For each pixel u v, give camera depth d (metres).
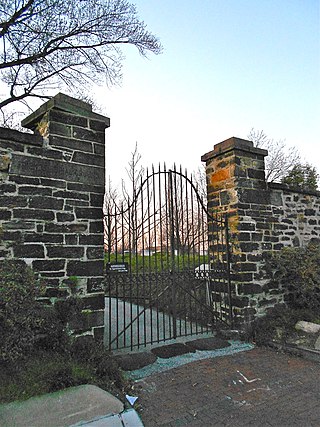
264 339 5.17
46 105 4.30
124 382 3.61
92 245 4.34
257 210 5.96
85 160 4.44
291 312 5.77
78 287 4.15
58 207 4.12
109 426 2.80
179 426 2.89
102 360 3.71
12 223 3.77
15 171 3.87
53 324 3.71
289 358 4.61
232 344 5.21
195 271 5.75
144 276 5.13
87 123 4.54
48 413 2.75
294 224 6.50
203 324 6.28
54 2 7.86
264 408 3.18
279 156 19.80
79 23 8.48
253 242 5.80
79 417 2.81
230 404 3.28
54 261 4.00
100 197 4.51
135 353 4.65
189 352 4.79
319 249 6.37
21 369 3.16
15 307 3.10
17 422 2.60
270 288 5.89
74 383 3.14
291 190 6.53
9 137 3.85
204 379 3.88
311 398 3.37
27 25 7.79
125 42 9.11
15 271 3.50
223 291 5.89
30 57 8.28
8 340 3.03
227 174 5.98
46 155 4.12
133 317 7.32
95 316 4.24
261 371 4.13
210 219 6.02
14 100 9.16
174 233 5.64
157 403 3.32
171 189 5.66
